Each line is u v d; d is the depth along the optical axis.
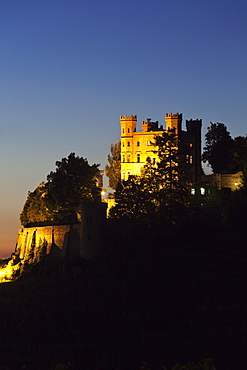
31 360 93.06
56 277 122.81
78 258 126.06
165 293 106.31
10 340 102.12
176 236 128.00
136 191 139.12
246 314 95.50
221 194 145.12
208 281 108.00
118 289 110.12
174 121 184.38
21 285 125.38
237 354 84.12
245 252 117.00
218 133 181.12
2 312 111.81
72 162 156.12
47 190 161.88
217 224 131.88
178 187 141.50
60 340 99.62
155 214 134.62
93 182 158.50
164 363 85.38
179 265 115.50
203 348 87.31
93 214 125.81
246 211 128.62
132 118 184.00
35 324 104.75
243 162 154.75
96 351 93.25
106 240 126.88
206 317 97.19
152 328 97.94
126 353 90.56
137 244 126.62
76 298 110.62
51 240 138.38
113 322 101.12
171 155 146.00
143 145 181.50
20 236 159.62
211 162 178.75
